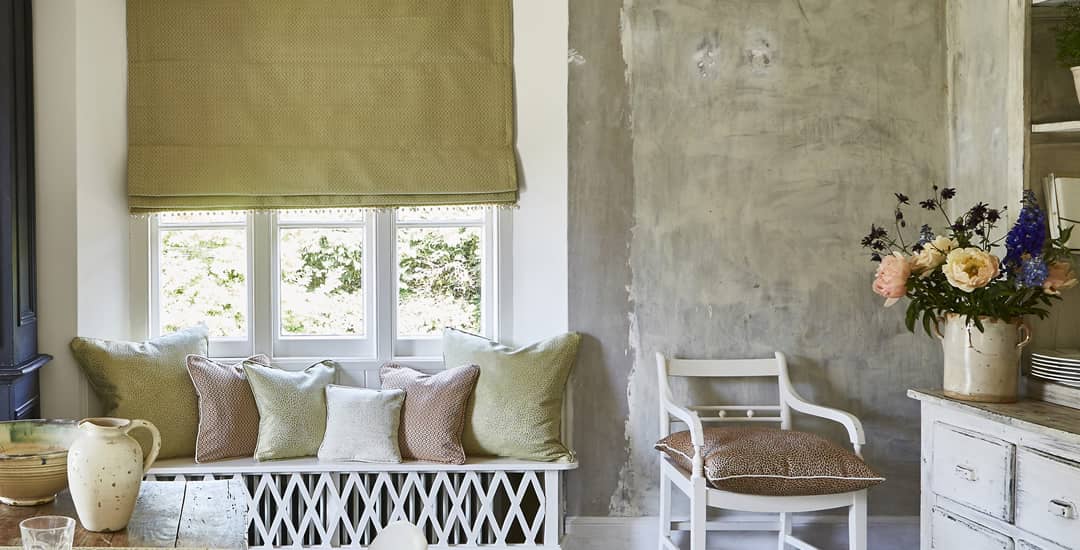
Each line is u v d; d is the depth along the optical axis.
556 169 3.32
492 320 3.41
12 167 2.77
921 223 3.25
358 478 3.08
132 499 1.68
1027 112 2.57
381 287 3.37
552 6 3.30
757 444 2.74
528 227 3.35
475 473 3.11
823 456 2.68
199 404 3.12
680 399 3.28
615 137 3.26
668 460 3.04
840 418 2.86
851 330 3.27
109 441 1.67
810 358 3.27
